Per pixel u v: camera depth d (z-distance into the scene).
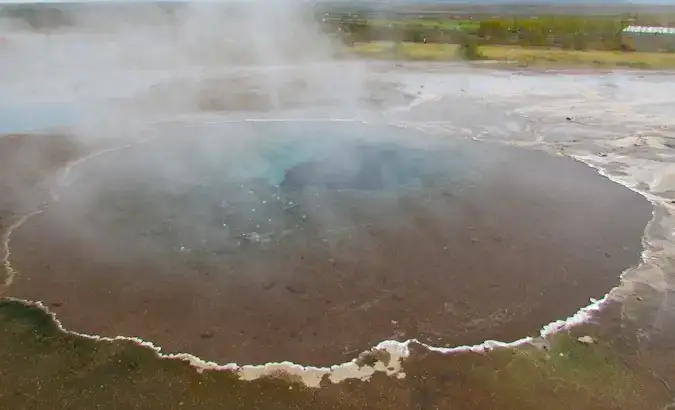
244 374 6.16
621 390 5.98
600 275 8.07
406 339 6.74
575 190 10.93
